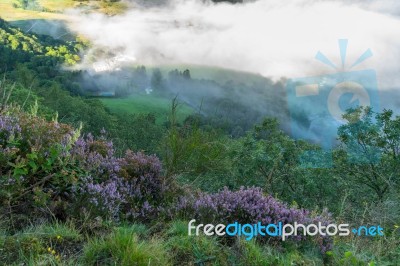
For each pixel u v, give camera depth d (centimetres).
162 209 380
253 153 773
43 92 6316
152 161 461
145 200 408
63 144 359
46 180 344
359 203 740
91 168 375
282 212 370
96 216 321
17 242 257
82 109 5622
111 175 397
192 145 451
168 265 263
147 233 329
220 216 358
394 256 354
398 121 789
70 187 340
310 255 330
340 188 823
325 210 418
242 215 363
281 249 334
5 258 243
